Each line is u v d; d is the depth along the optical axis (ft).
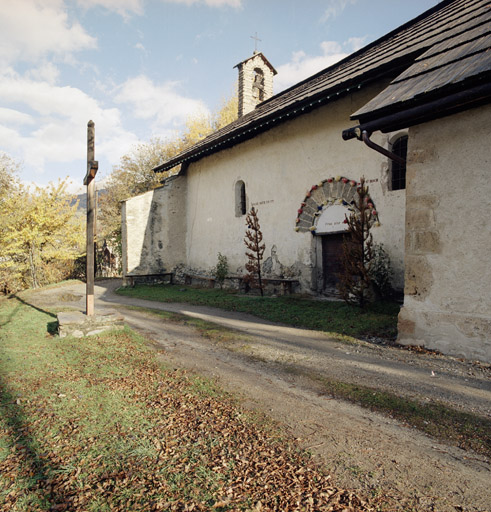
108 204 94.17
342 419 10.77
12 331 22.48
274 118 31.99
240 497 7.24
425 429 10.10
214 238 46.62
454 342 15.79
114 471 8.12
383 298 25.59
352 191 28.89
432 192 16.37
